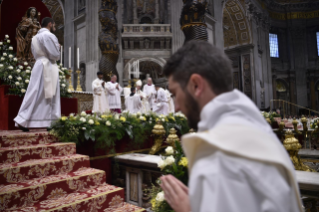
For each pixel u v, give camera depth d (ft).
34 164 8.81
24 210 7.16
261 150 1.65
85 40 51.60
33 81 12.83
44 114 13.14
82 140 12.16
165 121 17.57
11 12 19.33
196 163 1.82
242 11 70.79
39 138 11.21
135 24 48.85
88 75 49.47
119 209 8.64
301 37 91.97
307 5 91.50
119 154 13.70
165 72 2.40
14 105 15.48
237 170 1.57
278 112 42.01
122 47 48.73
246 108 1.96
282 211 1.50
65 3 57.98
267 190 1.53
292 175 1.65
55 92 13.78
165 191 2.47
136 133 14.85
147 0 52.13
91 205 8.14
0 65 16.10
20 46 19.04
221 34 58.03
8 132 12.91
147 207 11.16
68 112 18.19
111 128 13.23
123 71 47.80
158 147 15.57
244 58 75.41
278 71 91.09
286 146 8.81
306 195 6.12
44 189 8.04
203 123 1.97
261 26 81.82
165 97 33.42
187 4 28.27
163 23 50.98
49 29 14.24
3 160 8.96
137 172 11.77
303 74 90.48
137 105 32.50
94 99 28.22
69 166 9.84
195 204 1.65
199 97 2.15
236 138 1.70
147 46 48.67
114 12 42.06
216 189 1.53
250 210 1.47
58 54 13.66
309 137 14.92
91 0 50.67
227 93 2.08
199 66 2.13
